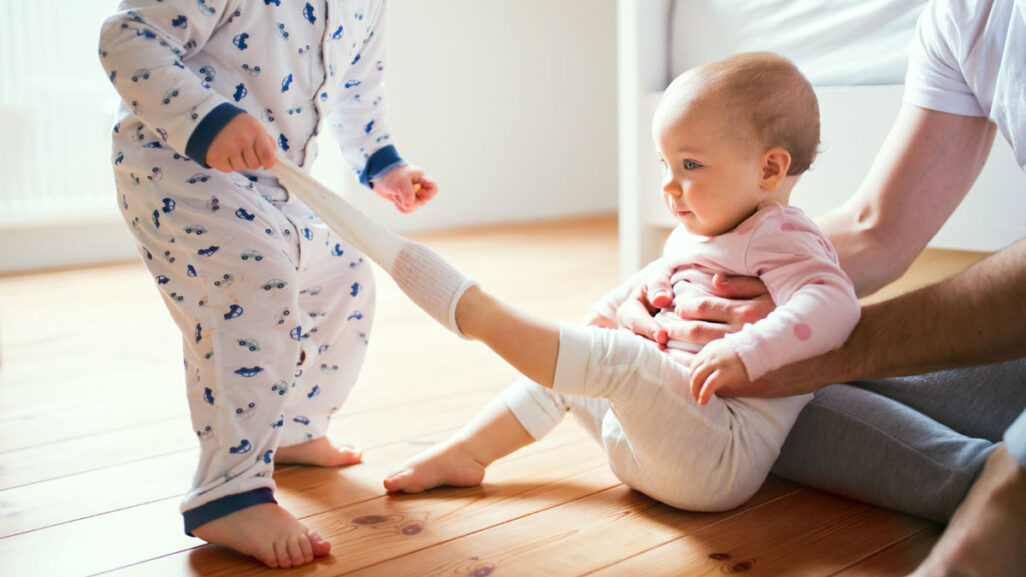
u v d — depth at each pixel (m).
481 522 0.94
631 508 0.97
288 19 0.95
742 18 1.62
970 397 0.99
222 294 0.91
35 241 2.68
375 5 1.07
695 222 0.97
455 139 3.36
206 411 0.91
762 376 0.91
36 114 2.59
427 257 0.87
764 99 0.90
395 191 1.14
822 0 1.49
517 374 1.52
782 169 0.93
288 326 0.94
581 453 1.14
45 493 1.05
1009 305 0.81
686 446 0.90
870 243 1.07
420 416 1.31
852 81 1.46
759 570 0.82
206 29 0.90
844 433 0.96
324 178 3.08
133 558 0.89
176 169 0.92
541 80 3.56
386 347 1.71
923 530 0.90
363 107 1.13
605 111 3.77
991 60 0.97
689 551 0.86
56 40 2.58
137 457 1.17
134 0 0.89
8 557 0.89
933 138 1.03
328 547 0.87
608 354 0.87
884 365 0.88
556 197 3.67
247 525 0.88
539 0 3.50
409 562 0.86
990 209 1.30
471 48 3.35
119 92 0.88
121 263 2.75
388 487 1.02
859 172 1.44
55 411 1.36
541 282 2.31
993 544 0.65
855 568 0.82
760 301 0.91
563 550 0.87
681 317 0.97
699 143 0.92
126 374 1.56
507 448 1.03
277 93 0.96
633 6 1.73
